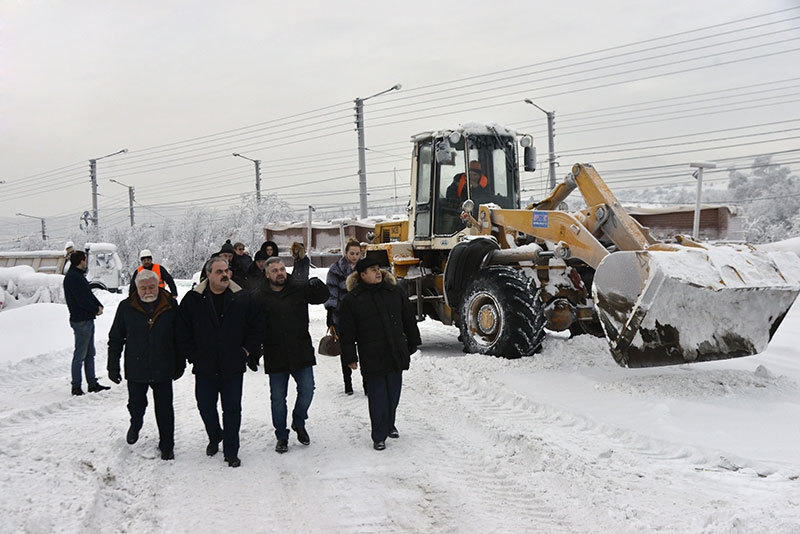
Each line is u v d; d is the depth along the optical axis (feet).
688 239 24.02
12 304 57.67
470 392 23.58
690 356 21.85
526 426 19.12
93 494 14.61
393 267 34.55
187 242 135.85
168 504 14.40
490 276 28.27
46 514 13.32
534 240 31.37
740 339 22.40
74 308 25.82
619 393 21.81
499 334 27.71
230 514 13.80
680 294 21.01
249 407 23.04
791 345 30.04
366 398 24.02
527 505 13.87
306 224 103.55
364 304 18.28
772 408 19.65
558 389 22.85
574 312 27.89
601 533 12.42
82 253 26.27
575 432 18.51
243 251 31.32
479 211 31.40
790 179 134.21
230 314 17.22
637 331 21.15
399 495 14.60
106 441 18.84
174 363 17.80
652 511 13.15
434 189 34.55
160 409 17.60
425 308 35.06
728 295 21.57
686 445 16.79
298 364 18.11
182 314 17.30
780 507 12.61
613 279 21.88
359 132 86.43
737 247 23.45
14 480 15.51
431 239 34.53
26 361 32.91
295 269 29.25
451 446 17.94
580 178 26.99
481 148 33.55
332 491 14.98
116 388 27.17
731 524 11.91
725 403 20.27
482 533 12.60
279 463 17.11
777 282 21.94
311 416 21.67
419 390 24.09
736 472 15.24
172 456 17.61
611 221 25.90
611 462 16.02
